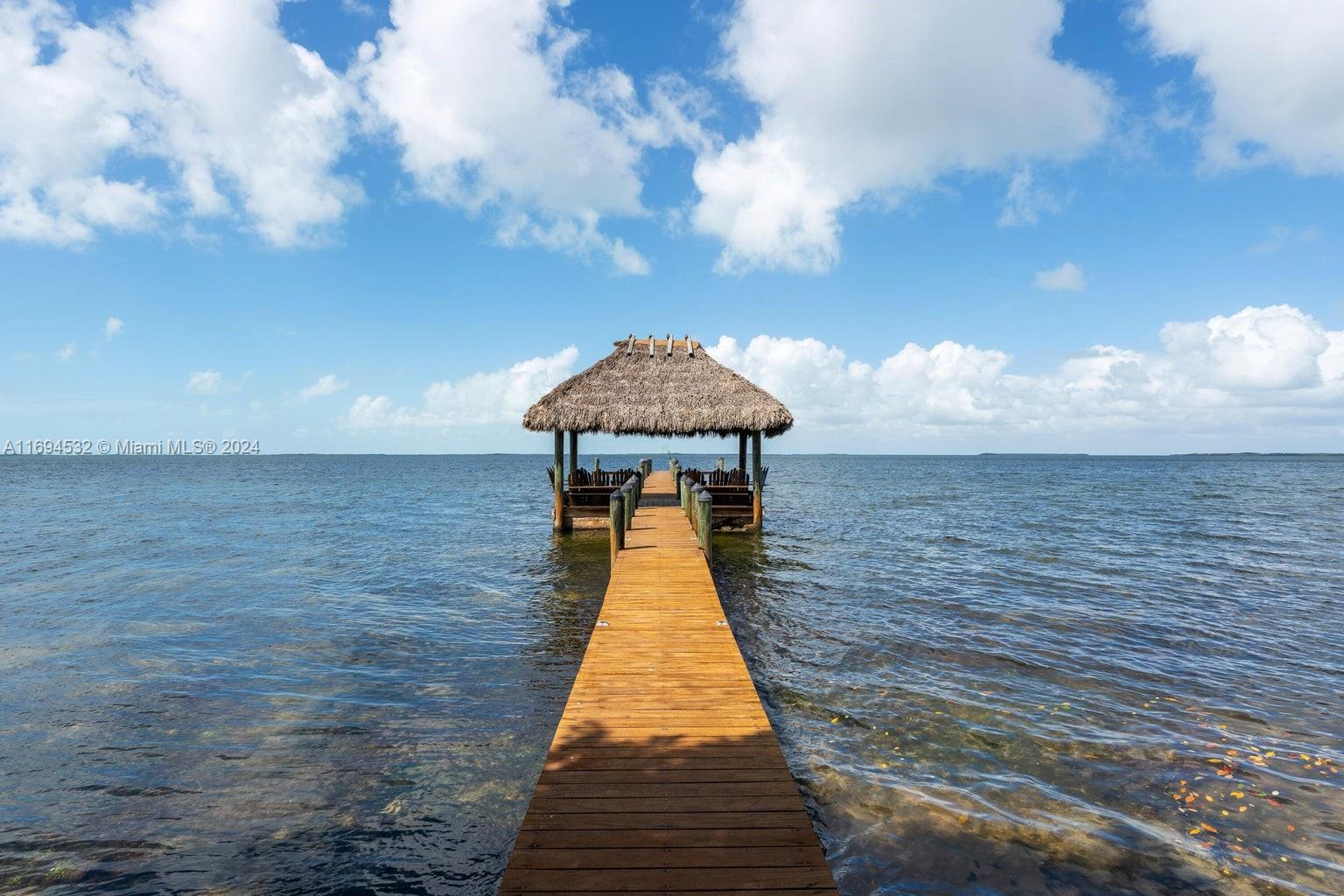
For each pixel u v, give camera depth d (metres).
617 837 3.63
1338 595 12.42
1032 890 3.99
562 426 16.66
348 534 21.72
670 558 11.53
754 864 3.42
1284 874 4.17
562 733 4.96
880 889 3.98
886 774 5.44
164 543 19.52
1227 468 117.50
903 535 20.91
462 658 8.52
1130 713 6.75
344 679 7.74
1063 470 106.12
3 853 4.45
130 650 8.93
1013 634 9.62
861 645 9.10
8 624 10.34
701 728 5.06
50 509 31.39
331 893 4.03
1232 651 8.88
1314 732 6.33
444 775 5.44
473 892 4.04
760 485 18.48
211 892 4.05
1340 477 75.94
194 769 5.57
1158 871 4.19
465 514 28.73
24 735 6.26
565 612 10.83
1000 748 5.92
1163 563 15.92
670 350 18.47
